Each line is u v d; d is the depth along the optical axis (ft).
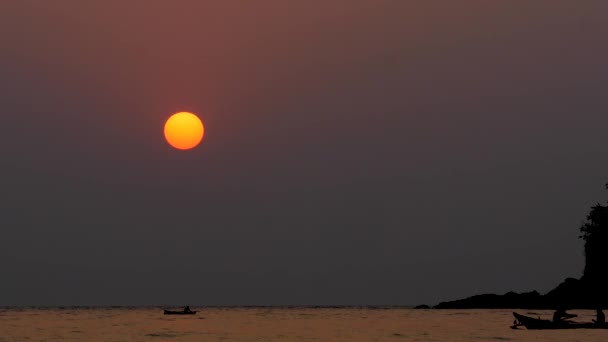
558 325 442.91
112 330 525.75
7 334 478.59
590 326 439.22
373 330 521.65
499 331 489.67
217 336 451.94
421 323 638.53
